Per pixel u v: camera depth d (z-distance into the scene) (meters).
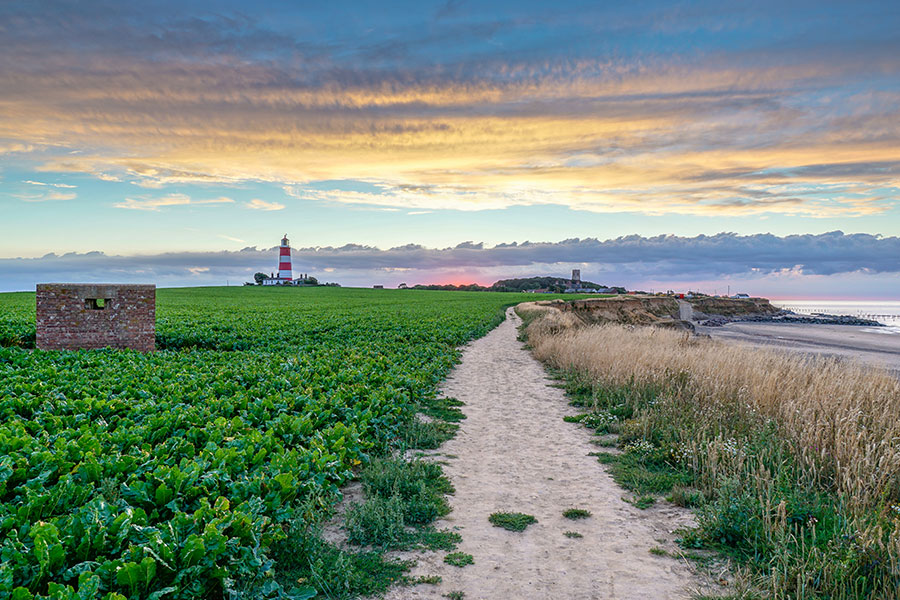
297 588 5.16
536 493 8.23
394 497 7.18
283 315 45.38
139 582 4.37
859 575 5.26
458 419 12.99
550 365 21.50
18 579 4.27
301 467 7.26
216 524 5.02
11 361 17.06
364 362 18.14
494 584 5.55
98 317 20.48
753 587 5.38
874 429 9.31
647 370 15.02
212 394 11.67
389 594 5.32
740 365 15.39
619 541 6.60
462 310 57.88
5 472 5.95
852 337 65.31
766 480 7.11
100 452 7.16
